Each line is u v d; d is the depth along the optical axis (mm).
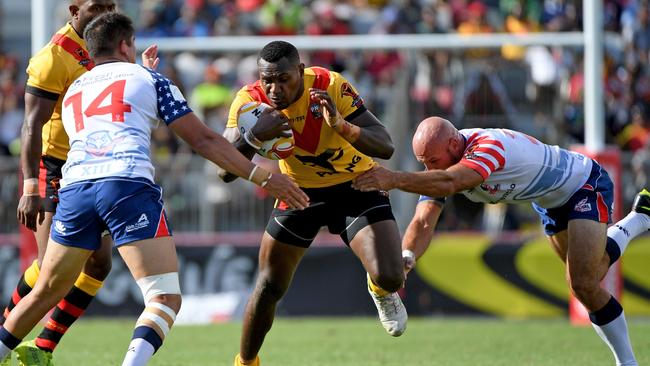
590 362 27469
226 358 28906
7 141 52219
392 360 28250
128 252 18953
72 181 19203
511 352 30078
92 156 19078
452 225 45156
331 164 22281
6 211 43812
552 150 22500
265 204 44062
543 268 43094
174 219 44156
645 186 43438
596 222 22391
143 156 19109
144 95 19328
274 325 39531
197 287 43719
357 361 28031
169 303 18875
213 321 43125
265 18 58250
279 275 22797
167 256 19078
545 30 56938
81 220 19203
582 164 22797
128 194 18812
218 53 46656
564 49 46438
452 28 58406
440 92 47656
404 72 48375
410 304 43562
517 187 21969
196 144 19328
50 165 23531
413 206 45188
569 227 22453
